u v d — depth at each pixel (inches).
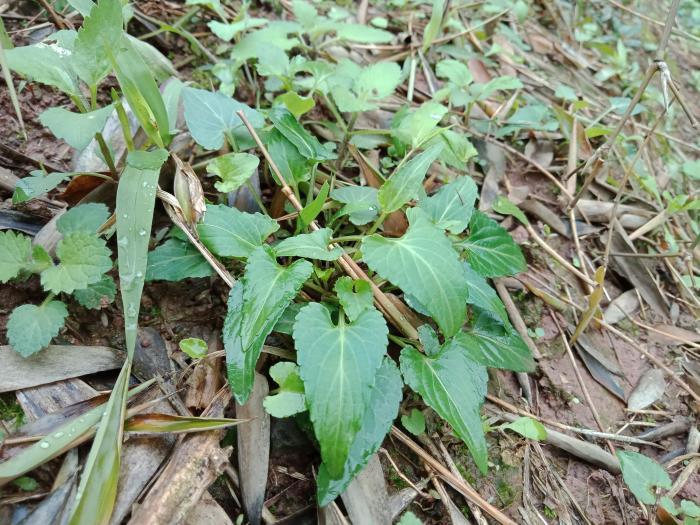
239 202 9.5
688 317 11.4
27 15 10.7
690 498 8.8
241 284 7.5
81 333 8.0
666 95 9.0
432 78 13.5
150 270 8.1
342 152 10.8
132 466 6.8
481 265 8.9
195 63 11.7
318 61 10.8
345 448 6.2
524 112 12.6
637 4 21.0
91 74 7.6
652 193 12.9
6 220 8.4
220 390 7.6
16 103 7.5
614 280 11.7
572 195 12.1
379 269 7.1
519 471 8.6
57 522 6.2
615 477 8.8
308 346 6.6
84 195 8.9
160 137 8.4
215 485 7.3
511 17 16.9
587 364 10.1
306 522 7.3
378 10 15.3
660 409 9.9
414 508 7.8
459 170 11.9
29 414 7.0
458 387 7.5
